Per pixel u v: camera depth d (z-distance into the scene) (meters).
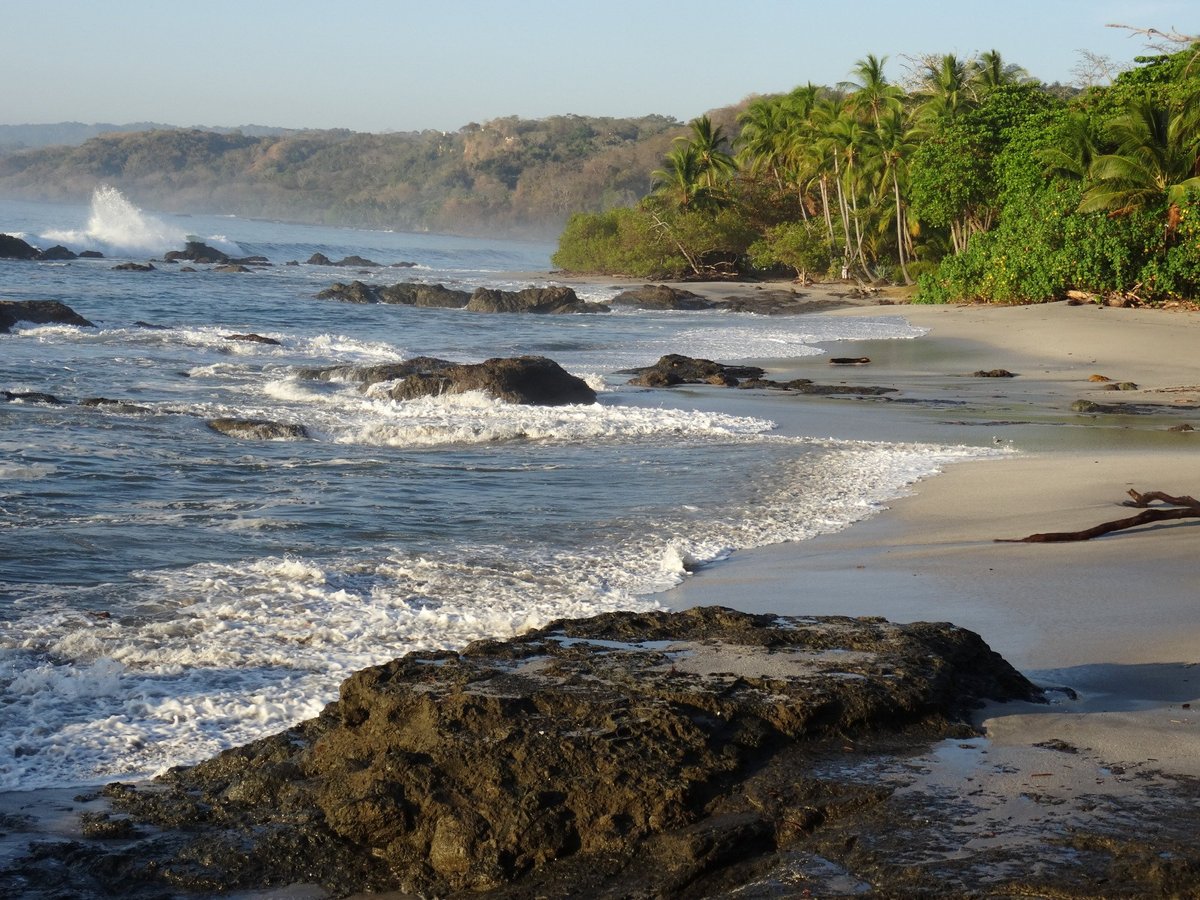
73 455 14.69
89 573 9.12
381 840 4.33
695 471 14.38
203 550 10.02
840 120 69.00
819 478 13.84
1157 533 10.25
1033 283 46.91
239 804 4.77
